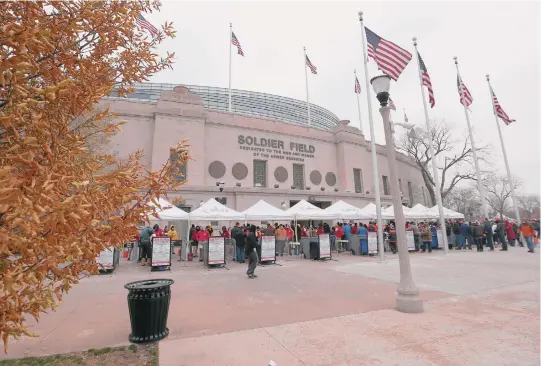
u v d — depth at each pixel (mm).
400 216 6594
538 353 4055
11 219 1428
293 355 4094
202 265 13750
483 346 4305
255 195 27797
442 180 42281
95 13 2127
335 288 8367
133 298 4574
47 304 1664
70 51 2141
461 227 20453
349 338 4676
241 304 6723
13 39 1437
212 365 3814
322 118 51375
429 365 3773
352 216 19328
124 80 2791
